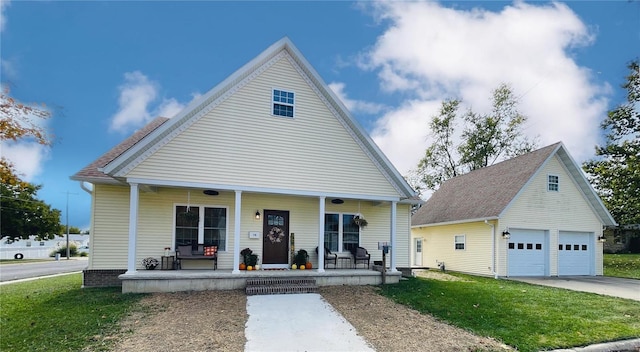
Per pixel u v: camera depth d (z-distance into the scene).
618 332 6.77
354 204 13.77
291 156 11.31
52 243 53.19
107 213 10.78
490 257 16.08
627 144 21.70
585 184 17.28
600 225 17.84
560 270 16.69
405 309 8.29
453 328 6.89
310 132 11.66
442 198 22.19
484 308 8.34
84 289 9.95
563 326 7.08
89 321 6.65
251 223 12.23
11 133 6.24
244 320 7.05
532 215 16.42
